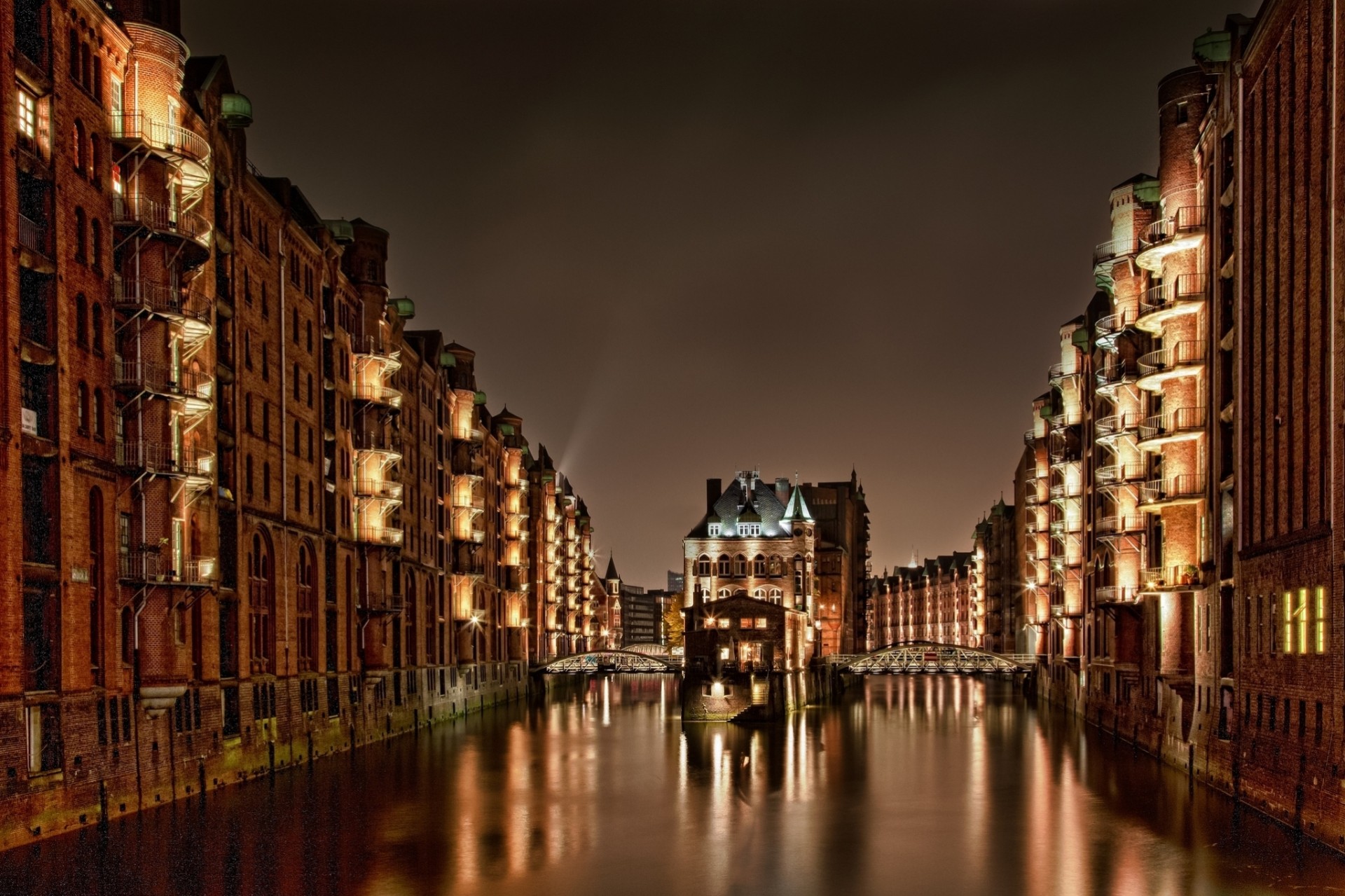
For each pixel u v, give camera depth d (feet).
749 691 294.87
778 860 124.98
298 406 197.26
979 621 611.47
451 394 317.01
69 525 122.52
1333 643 116.78
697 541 406.41
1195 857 120.57
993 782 180.24
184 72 157.48
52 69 122.62
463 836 134.82
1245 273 152.15
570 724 288.10
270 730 177.17
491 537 358.23
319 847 126.00
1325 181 122.83
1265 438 143.02
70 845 116.57
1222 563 161.99
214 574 153.89
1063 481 321.52
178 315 140.97
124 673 134.10
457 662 315.58
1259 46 147.13
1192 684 177.58
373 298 239.09
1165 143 181.98
